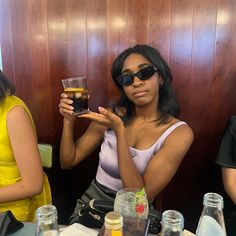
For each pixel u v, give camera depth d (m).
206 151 1.83
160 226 0.81
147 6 1.67
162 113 1.35
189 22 1.66
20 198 1.10
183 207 1.94
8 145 1.13
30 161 1.11
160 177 1.21
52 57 1.82
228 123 1.35
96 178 1.41
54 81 1.85
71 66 1.82
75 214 1.31
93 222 0.90
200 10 1.64
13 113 1.11
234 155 1.27
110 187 1.33
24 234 0.82
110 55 1.76
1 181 1.16
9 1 1.79
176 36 1.68
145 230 0.75
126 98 1.41
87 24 1.75
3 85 1.16
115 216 0.65
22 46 1.84
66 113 1.22
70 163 1.47
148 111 1.34
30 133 1.13
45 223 0.65
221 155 1.30
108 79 1.79
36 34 1.80
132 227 0.75
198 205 1.91
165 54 1.71
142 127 1.36
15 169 1.16
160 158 1.21
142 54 1.27
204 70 1.71
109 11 1.71
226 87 1.72
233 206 1.33
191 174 1.88
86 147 1.50
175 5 1.64
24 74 1.88
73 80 1.15
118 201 0.79
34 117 1.92
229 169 1.27
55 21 1.77
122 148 1.19
